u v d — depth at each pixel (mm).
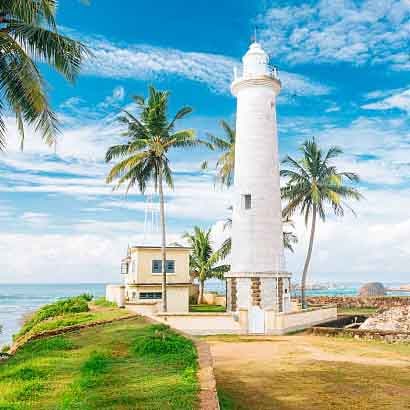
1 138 16000
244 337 25500
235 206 30141
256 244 28859
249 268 28578
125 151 31969
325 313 32469
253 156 30031
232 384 13516
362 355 19125
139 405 7785
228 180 38438
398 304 47781
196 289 51062
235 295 28578
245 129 30594
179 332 16844
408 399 12062
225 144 37688
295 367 16172
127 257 40781
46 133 16625
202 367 10766
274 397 12078
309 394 12406
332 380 14125
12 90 16359
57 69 16172
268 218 29359
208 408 7582
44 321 28750
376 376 14789
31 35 15422
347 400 11883
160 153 31109
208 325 26766
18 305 104625
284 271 29125
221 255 41312
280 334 26750
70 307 31266
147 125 32250
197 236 49781
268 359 17844
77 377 10242
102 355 12266
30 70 15797
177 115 32750
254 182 29672
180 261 37750
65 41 15633
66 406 7871
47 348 14578
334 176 36469
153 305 30438
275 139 30906
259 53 31500
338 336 25609
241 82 30875
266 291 28219
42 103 15961
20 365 12422
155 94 32719
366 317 35688
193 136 31797
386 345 22250
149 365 11055
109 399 8156
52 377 10523
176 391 8562
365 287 73562
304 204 39031
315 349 20734
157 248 37281
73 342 15805
